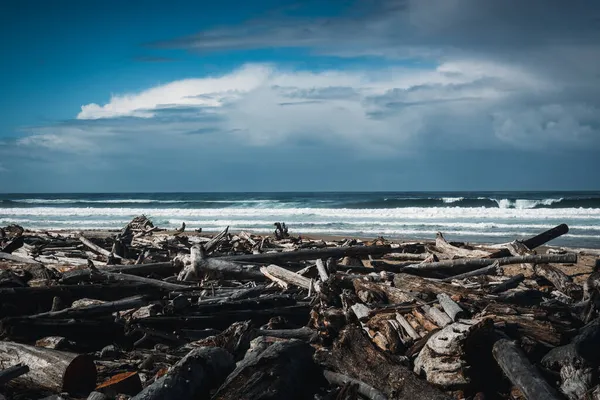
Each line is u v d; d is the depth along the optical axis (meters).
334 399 5.64
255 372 5.65
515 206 53.53
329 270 10.73
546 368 6.02
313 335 7.46
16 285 9.98
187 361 5.79
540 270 11.70
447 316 6.91
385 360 5.87
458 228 32.12
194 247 12.05
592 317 7.62
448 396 5.22
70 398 6.12
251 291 9.98
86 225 37.22
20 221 41.38
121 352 7.83
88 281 10.70
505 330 6.47
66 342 7.78
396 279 8.97
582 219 37.53
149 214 48.38
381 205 57.88
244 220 40.47
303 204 60.69
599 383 5.67
